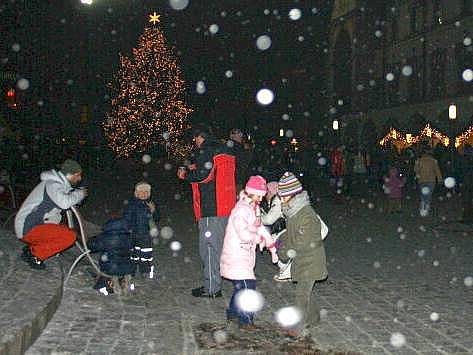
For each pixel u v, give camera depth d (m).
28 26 39.19
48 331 6.78
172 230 15.98
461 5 40.19
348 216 19.47
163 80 55.50
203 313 7.78
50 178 8.52
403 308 8.10
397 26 49.75
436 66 43.19
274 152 29.38
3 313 6.46
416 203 23.55
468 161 16.91
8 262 9.16
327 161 39.53
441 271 10.64
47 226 8.53
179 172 8.25
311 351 6.28
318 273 6.91
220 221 8.32
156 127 54.81
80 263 10.62
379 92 52.50
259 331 6.96
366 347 6.45
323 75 69.75
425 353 6.28
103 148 56.59
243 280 7.07
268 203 9.47
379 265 11.20
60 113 47.84
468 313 7.86
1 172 16.83
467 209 17.00
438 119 42.19
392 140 48.59
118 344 6.48
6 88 34.03
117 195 26.72
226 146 8.36
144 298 8.51
